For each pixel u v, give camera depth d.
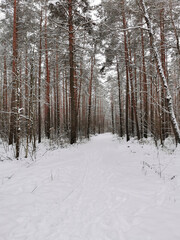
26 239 2.24
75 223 2.61
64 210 3.01
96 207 3.09
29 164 6.36
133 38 12.54
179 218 2.50
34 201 3.31
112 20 11.66
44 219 2.72
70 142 11.95
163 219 2.50
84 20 11.17
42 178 4.64
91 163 6.56
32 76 7.54
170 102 7.34
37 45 13.95
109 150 10.05
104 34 12.23
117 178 4.62
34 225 2.55
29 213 2.87
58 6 10.36
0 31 13.89
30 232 2.38
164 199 3.16
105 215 2.80
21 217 2.74
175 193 3.37
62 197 3.54
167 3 7.23
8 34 12.59
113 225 2.50
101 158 7.60
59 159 7.18
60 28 11.93
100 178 4.72
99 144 13.25
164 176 4.48
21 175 4.94
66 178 4.70
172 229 2.25
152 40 7.42
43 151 9.30
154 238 2.11
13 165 6.22
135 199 3.28
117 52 13.77
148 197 3.31
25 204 3.18
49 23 13.06
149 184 3.98
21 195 3.57
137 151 8.86
